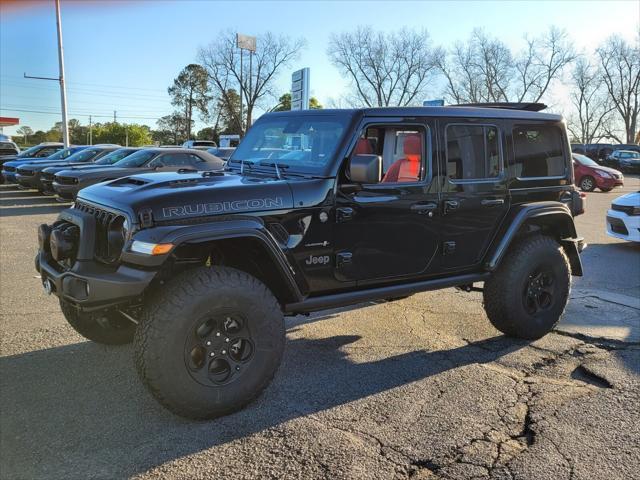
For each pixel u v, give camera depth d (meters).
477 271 4.60
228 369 3.30
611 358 4.40
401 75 60.28
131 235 3.08
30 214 12.79
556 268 4.87
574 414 3.44
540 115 4.90
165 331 3.03
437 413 3.44
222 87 66.25
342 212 3.70
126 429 3.18
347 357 4.39
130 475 2.73
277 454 2.94
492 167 4.54
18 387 3.70
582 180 21.67
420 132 4.12
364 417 3.37
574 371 4.18
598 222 12.93
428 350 4.57
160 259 3.00
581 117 62.00
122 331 4.36
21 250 8.45
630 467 2.88
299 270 3.60
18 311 5.35
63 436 3.09
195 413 3.20
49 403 3.48
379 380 3.94
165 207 3.14
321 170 3.71
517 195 4.70
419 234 4.11
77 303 3.18
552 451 3.01
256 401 3.56
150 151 13.26
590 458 2.95
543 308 4.88
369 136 4.20
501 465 2.88
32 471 2.75
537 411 3.48
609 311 5.72
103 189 3.66
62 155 19.64
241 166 4.31
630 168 33.25
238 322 3.31
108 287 3.05
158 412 3.39
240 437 3.10
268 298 3.38
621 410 3.50
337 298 3.81
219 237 3.15
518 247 4.71
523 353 4.52
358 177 3.49
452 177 4.26
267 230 3.36
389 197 3.91
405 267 4.11
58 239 3.34
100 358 4.21
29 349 4.37
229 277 3.25
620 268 7.94
